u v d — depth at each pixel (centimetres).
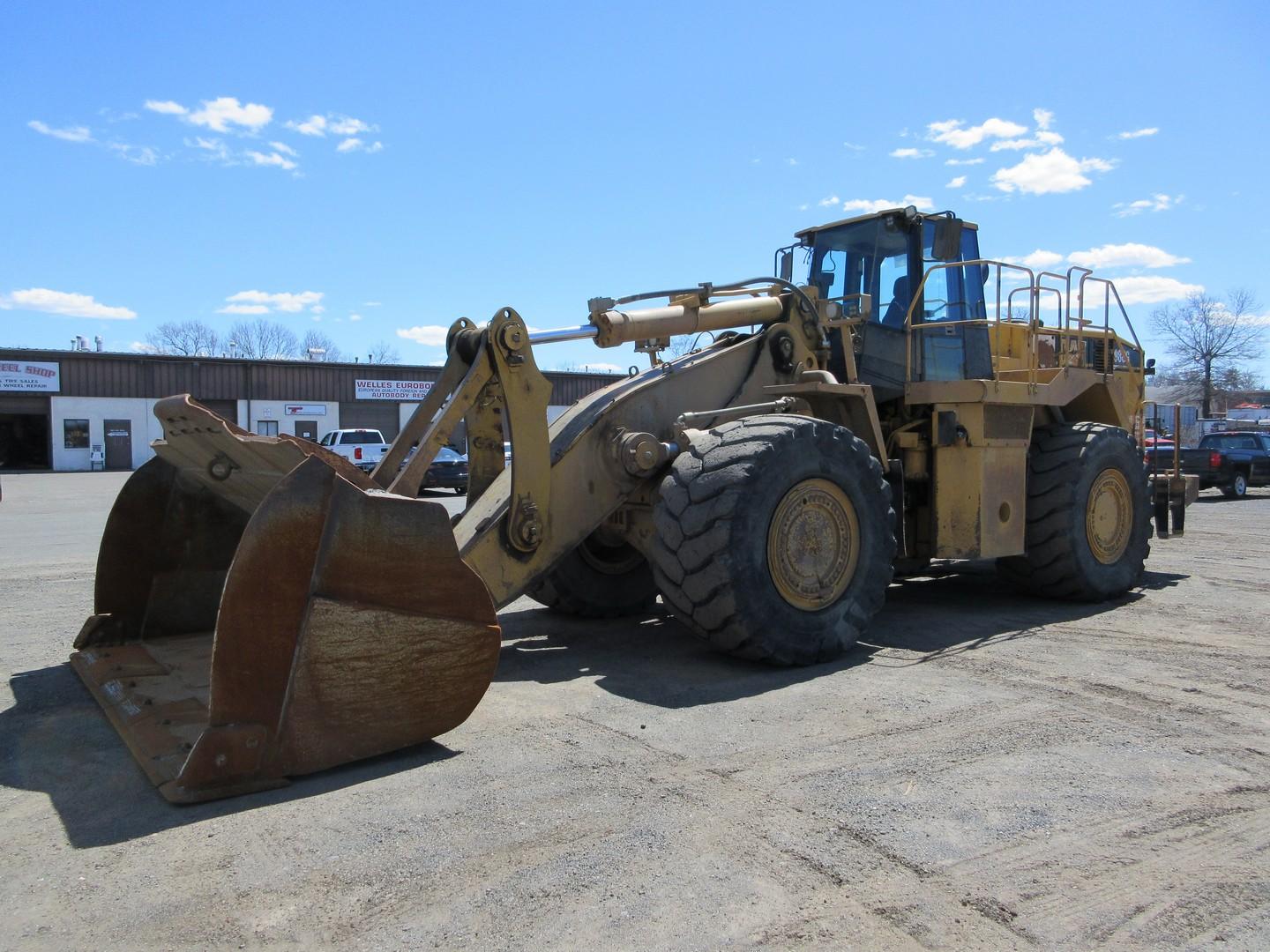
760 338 576
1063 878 254
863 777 325
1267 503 1753
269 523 312
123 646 482
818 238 695
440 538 345
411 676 341
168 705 384
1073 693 431
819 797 307
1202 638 549
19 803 306
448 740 365
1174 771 333
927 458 636
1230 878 255
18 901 242
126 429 3625
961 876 255
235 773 310
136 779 325
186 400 382
